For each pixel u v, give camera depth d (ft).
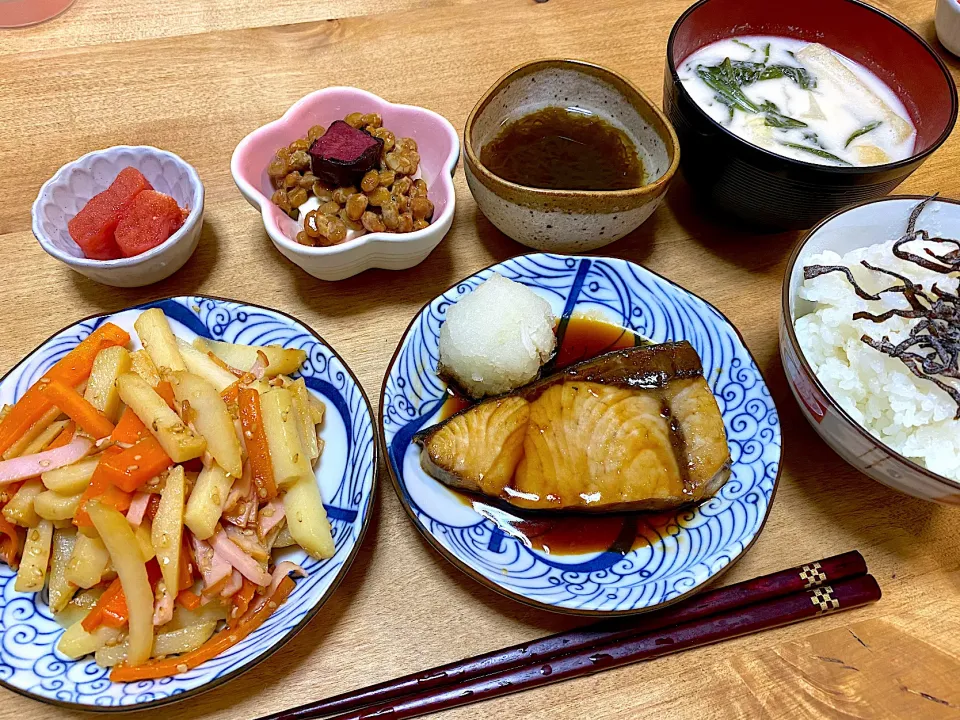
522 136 1.20
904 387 0.91
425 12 1.45
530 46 1.41
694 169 1.11
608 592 0.85
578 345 1.09
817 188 1.00
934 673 0.87
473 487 0.92
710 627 0.87
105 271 1.02
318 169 1.08
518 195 1.03
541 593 0.85
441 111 1.31
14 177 1.19
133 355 0.96
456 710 0.84
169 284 1.13
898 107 1.18
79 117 1.26
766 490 0.92
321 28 1.41
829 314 0.96
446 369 1.03
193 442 0.84
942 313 0.90
